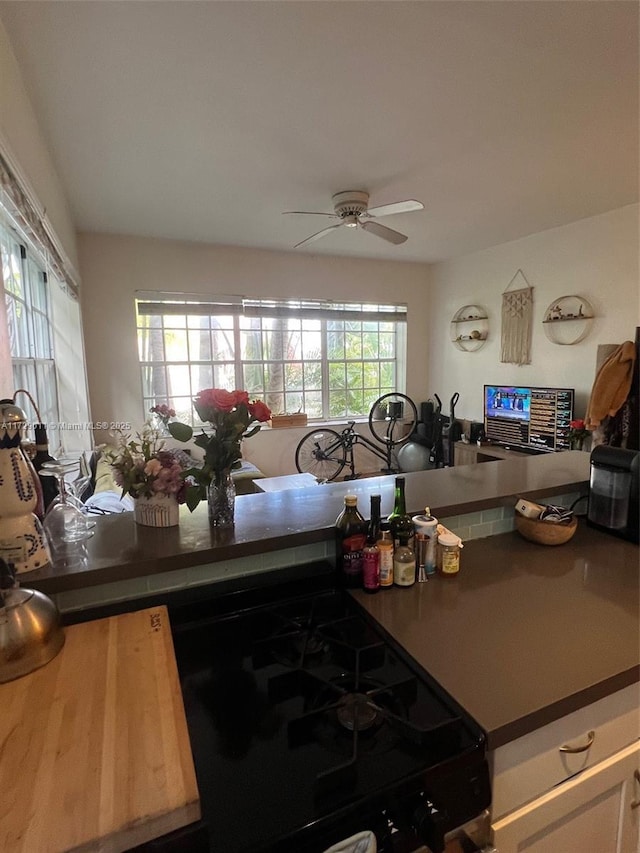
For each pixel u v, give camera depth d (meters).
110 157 2.40
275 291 4.73
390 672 0.88
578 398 3.92
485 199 3.19
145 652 0.81
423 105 1.95
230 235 4.04
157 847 0.53
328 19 1.43
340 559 1.18
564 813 0.86
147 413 4.39
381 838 0.64
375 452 5.42
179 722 0.65
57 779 0.56
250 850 0.57
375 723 0.76
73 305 3.29
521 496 1.54
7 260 2.01
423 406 5.50
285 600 1.17
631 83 1.81
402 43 1.55
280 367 5.04
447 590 1.17
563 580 1.22
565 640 0.95
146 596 1.07
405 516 1.23
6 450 0.93
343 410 5.48
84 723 0.65
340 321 5.30
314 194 3.00
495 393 4.47
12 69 1.53
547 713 0.77
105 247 4.00
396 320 5.43
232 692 0.85
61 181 2.70
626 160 2.56
